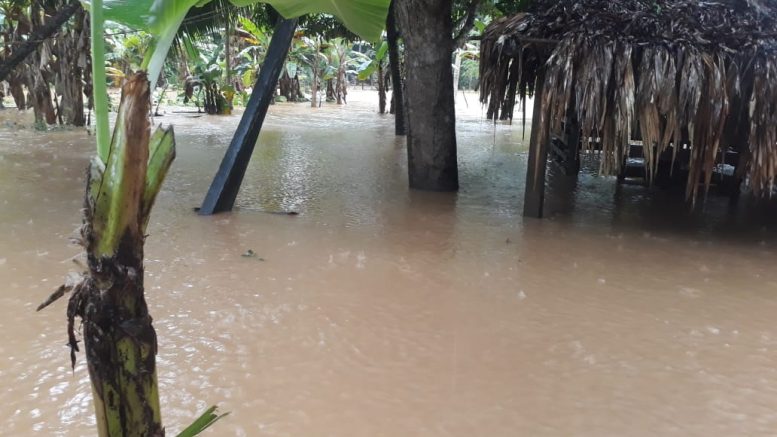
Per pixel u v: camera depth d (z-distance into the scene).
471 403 2.98
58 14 5.91
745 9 5.51
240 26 19.95
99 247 1.31
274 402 2.94
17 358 3.27
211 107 18.23
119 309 1.34
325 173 8.77
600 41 5.20
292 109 21.31
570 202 7.36
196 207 6.54
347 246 5.34
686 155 8.14
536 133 6.32
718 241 5.87
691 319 4.03
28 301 3.96
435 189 7.77
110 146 1.28
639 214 6.85
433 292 4.36
